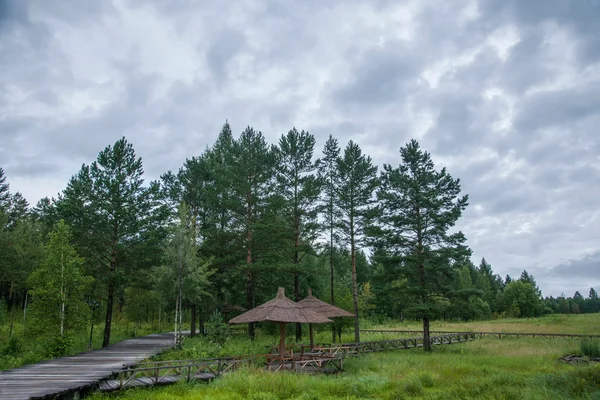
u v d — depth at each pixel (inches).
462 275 3577.8
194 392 554.3
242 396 528.4
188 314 2160.4
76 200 1106.1
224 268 1363.2
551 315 3599.9
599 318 2780.5
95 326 1563.7
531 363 842.2
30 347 950.4
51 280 922.7
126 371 602.5
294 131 1302.9
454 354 1048.2
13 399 453.4
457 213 1195.3
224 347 983.6
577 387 505.4
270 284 1416.1
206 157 1525.6
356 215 1312.7
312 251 1285.7
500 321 2768.2
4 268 1513.3
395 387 586.6
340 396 547.2
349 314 1024.9
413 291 1191.6
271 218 1253.7
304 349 1058.7
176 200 1445.6
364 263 1646.2
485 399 484.7
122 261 1179.3
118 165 1169.4
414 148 1291.8
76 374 622.5
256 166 1264.8
